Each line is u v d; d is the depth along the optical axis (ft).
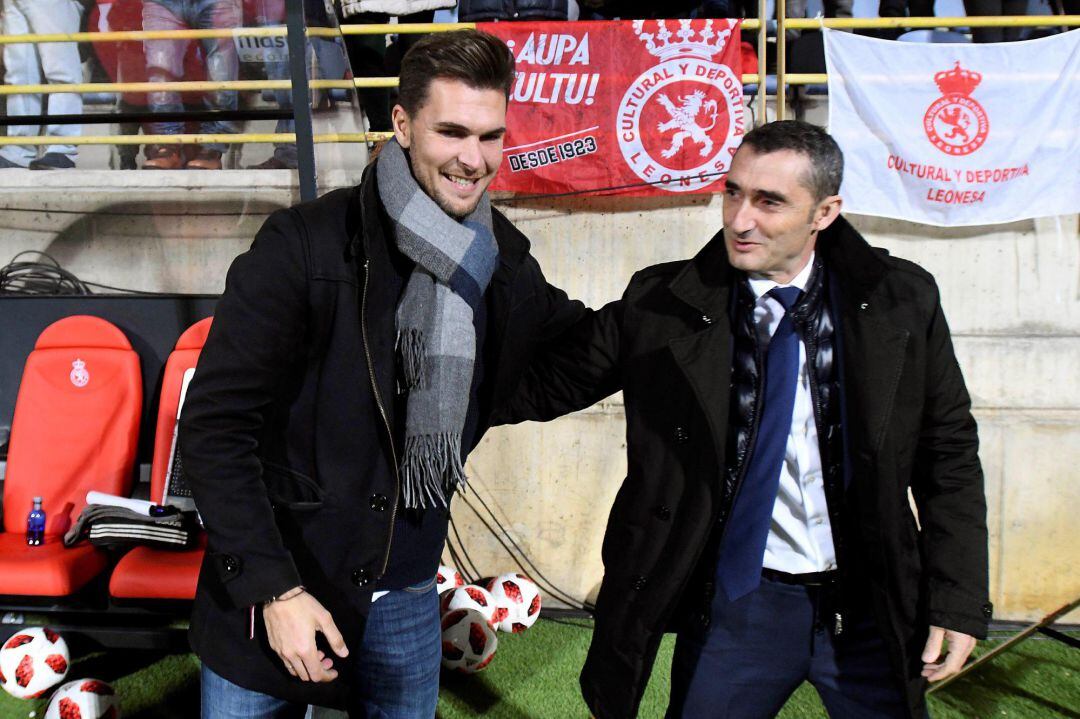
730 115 10.98
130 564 8.96
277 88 11.48
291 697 4.70
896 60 10.74
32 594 9.02
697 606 5.27
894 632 4.91
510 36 10.98
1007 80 10.73
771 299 4.94
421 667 5.16
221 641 4.63
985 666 10.19
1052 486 11.39
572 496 11.72
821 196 4.60
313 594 4.58
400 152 4.64
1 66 12.16
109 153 12.85
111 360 10.99
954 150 10.82
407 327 4.60
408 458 4.61
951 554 5.00
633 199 11.50
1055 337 11.32
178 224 12.66
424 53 4.28
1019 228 11.24
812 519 5.03
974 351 11.35
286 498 4.56
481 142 4.36
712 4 11.94
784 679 5.22
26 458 10.76
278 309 4.26
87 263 12.83
